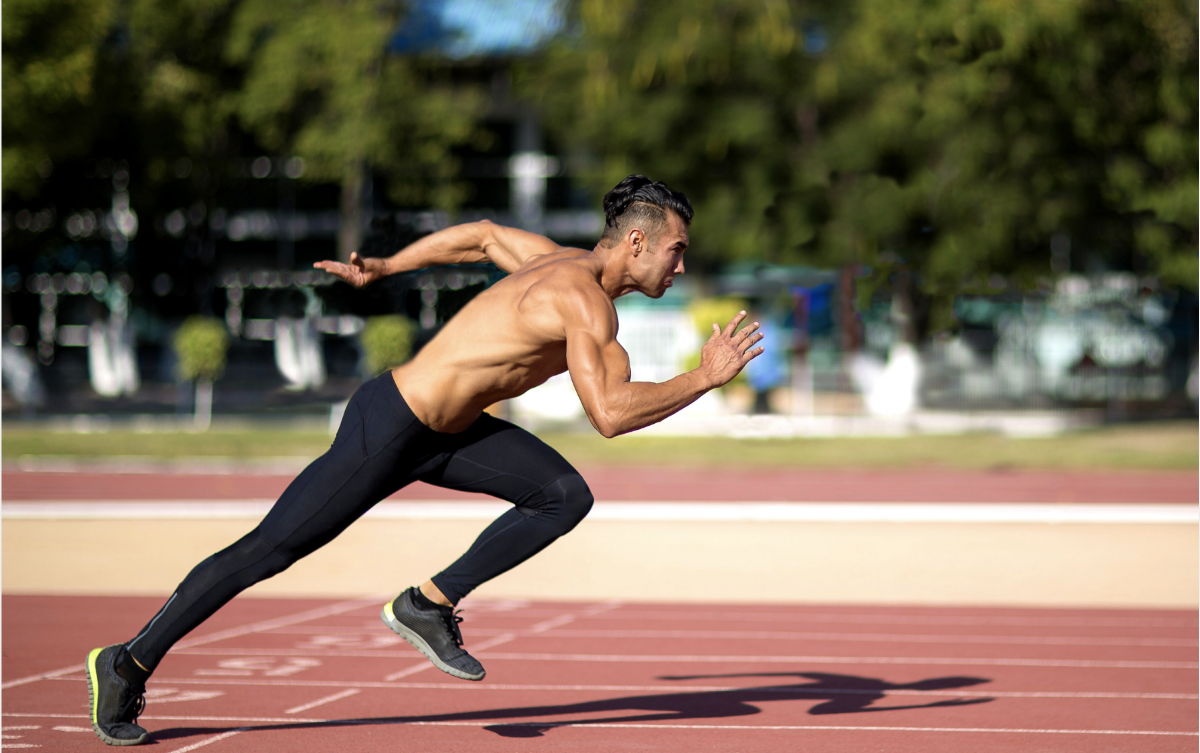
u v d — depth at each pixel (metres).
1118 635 13.86
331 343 64.38
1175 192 42.00
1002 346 51.53
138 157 60.47
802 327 49.94
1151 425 46.44
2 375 57.16
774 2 44.19
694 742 9.17
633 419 7.46
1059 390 50.88
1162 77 41.91
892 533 22.84
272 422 47.53
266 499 28.08
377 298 9.58
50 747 8.91
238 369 57.12
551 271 7.98
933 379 50.59
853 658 12.61
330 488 8.09
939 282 45.75
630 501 27.95
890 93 43.78
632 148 47.16
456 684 11.34
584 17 45.81
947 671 11.97
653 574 18.28
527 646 13.25
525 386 8.12
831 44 45.84
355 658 12.57
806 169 46.53
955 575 18.12
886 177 44.75
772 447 39.19
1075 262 55.31
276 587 17.23
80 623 14.57
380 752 8.80
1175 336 56.00
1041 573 18.30
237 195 66.62
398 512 25.55
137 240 64.88
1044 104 42.06
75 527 23.38
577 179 52.78
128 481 31.73
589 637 13.76
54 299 64.38
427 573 18.36
